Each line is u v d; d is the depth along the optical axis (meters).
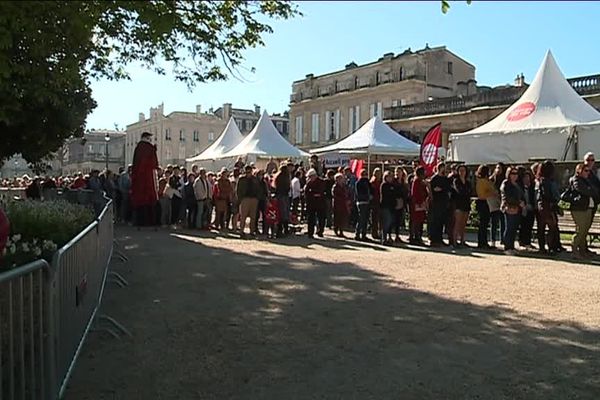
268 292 7.93
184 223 17.59
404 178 14.08
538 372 4.80
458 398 4.26
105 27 6.27
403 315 6.68
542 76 18.97
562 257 11.37
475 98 38.00
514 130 18.06
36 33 6.02
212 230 16.53
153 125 84.31
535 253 11.90
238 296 7.68
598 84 31.58
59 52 6.89
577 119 17.47
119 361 5.07
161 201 17.34
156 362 5.04
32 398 3.54
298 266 10.15
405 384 4.53
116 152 92.38
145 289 8.13
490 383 4.55
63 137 15.24
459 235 13.16
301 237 15.01
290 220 16.44
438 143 17.48
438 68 58.38
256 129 25.59
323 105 67.38
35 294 3.61
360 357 5.18
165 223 17.47
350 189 17.22
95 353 5.29
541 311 6.87
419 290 8.09
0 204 8.17
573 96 18.47
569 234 12.55
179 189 17.56
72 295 4.58
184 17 5.68
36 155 15.85
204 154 29.19
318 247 12.91
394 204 13.50
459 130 38.81
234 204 16.42
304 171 19.41
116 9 5.40
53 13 5.42
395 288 8.22
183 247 12.68
